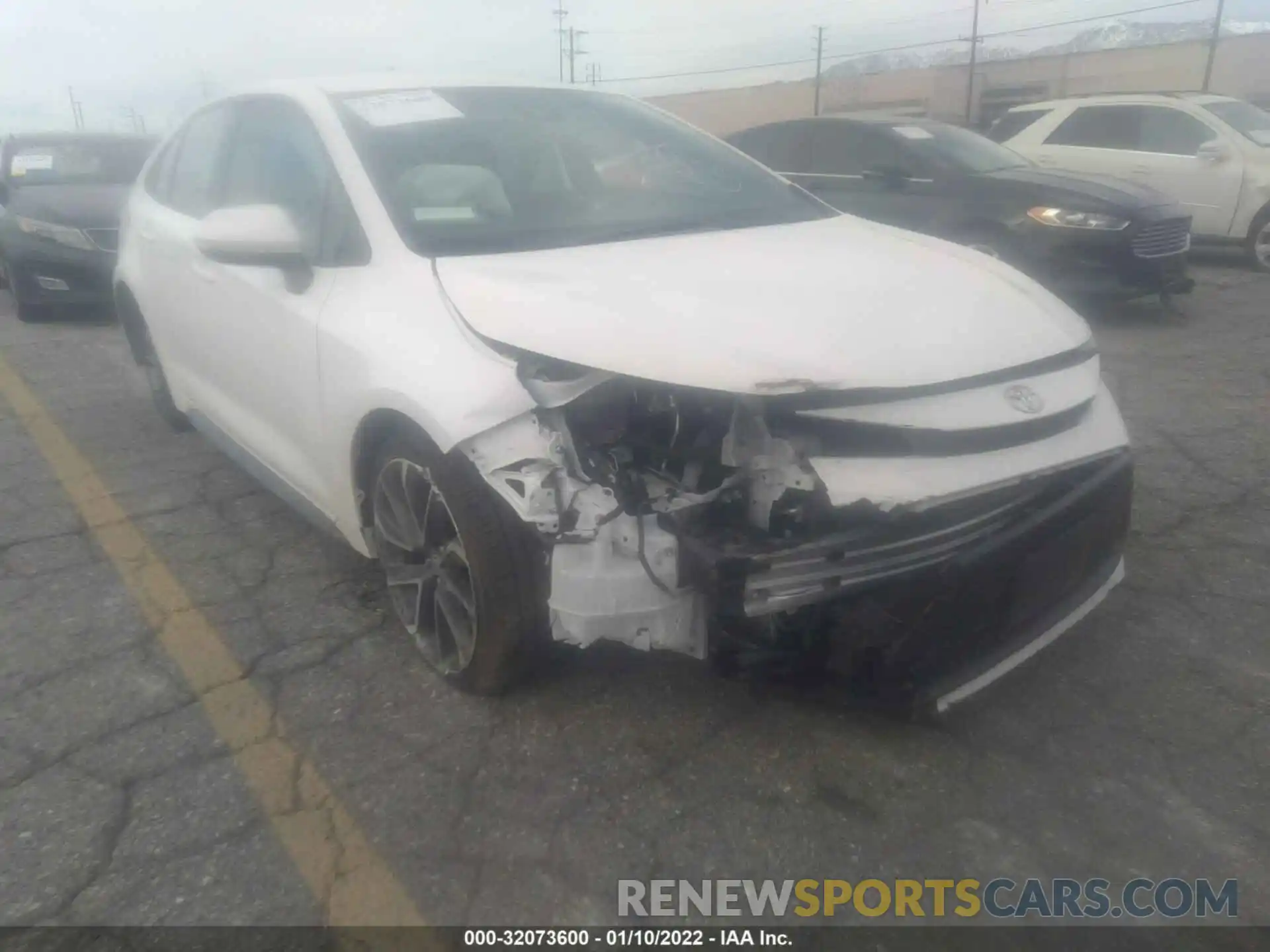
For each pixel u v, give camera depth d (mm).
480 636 2781
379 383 2801
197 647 3352
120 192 8656
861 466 2408
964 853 2426
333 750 2820
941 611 2484
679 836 2488
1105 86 37906
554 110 3887
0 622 3527
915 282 2924
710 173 3902
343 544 4074
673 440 2541
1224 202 9906
